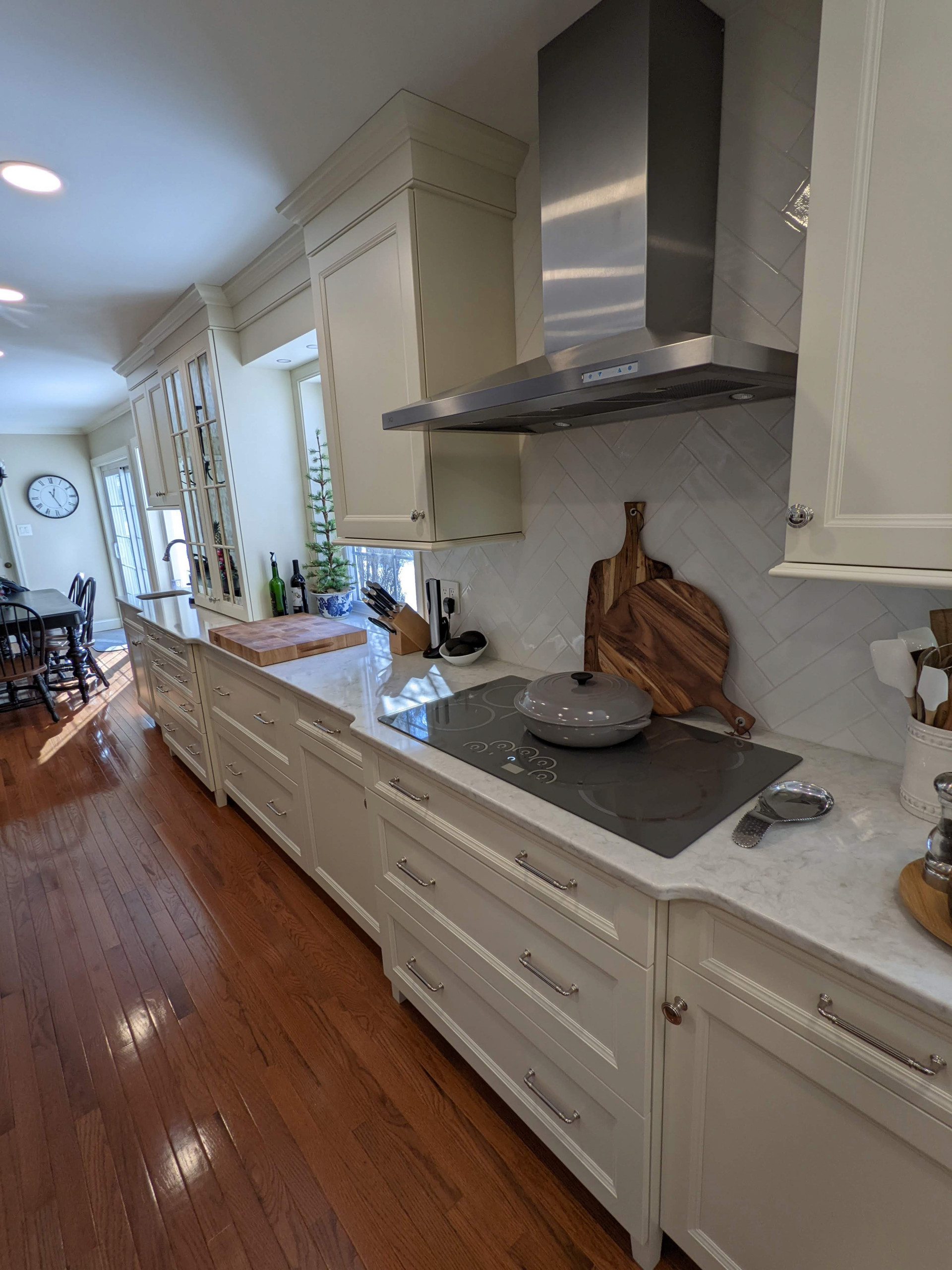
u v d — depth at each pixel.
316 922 2.18
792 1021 0.85
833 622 1.27
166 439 3.56
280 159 1.72
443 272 1.63
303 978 1.93
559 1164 1.38
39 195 1.85
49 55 1.29
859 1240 0.84
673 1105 1.05
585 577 1.75
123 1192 1.35
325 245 1.88
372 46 1.30
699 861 0.96
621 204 1.19
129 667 5.71
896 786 1.15
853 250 0.83
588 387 1.02
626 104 1.15
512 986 1.29
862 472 0.87
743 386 1.07
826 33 0.81
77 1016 1.82
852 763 1.25
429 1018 1.62
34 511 6.99
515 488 1.88
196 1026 1.77
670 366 0.90
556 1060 1.22
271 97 1.46
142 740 3.95
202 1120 1.50
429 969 1.58
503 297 1.78
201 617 3.21
